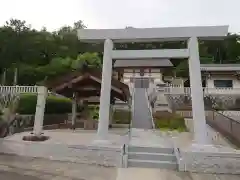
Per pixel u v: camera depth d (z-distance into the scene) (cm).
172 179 662
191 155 759
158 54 882
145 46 4100
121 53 902
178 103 2177
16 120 1389
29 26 4912
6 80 3288
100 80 1180
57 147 866
